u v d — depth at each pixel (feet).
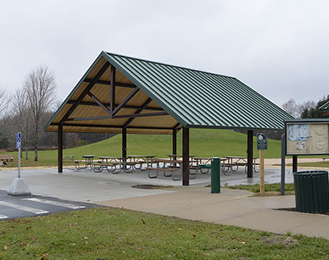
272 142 194.08
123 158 70.90
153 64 60.18
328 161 101.96
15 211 30.45
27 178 57.72
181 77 61.00
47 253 18.97
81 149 158.61
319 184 28.48
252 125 54.60
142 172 68.28
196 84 61.11
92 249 19.69
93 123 71.87
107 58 52.85
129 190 43.68
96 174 64.39
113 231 23.21
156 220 26.25
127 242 20.85
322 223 24.81
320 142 36.24
